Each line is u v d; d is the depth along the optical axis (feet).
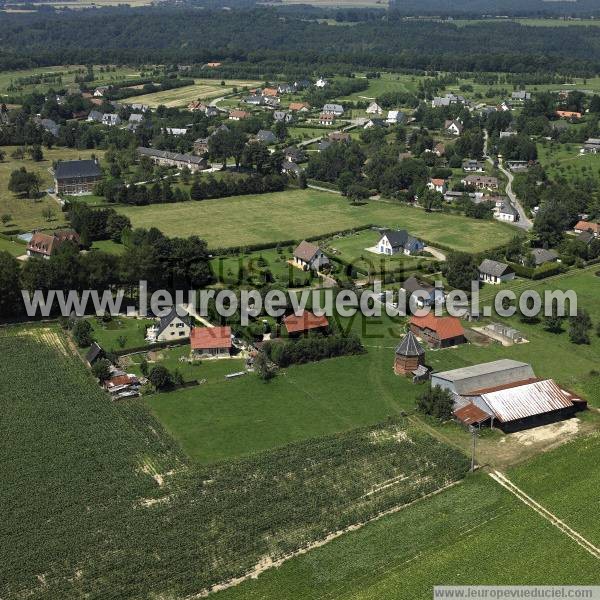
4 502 402.11
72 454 443.73
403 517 396.98
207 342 568.41
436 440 466.70
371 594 345.72
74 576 354.74
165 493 412.57
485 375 510.58
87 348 577.43
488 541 378.53
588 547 375.86
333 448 454.40
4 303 618.85
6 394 507.71
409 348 541.75
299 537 380.78
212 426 476.54
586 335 605.73
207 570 359.05
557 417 498.28
